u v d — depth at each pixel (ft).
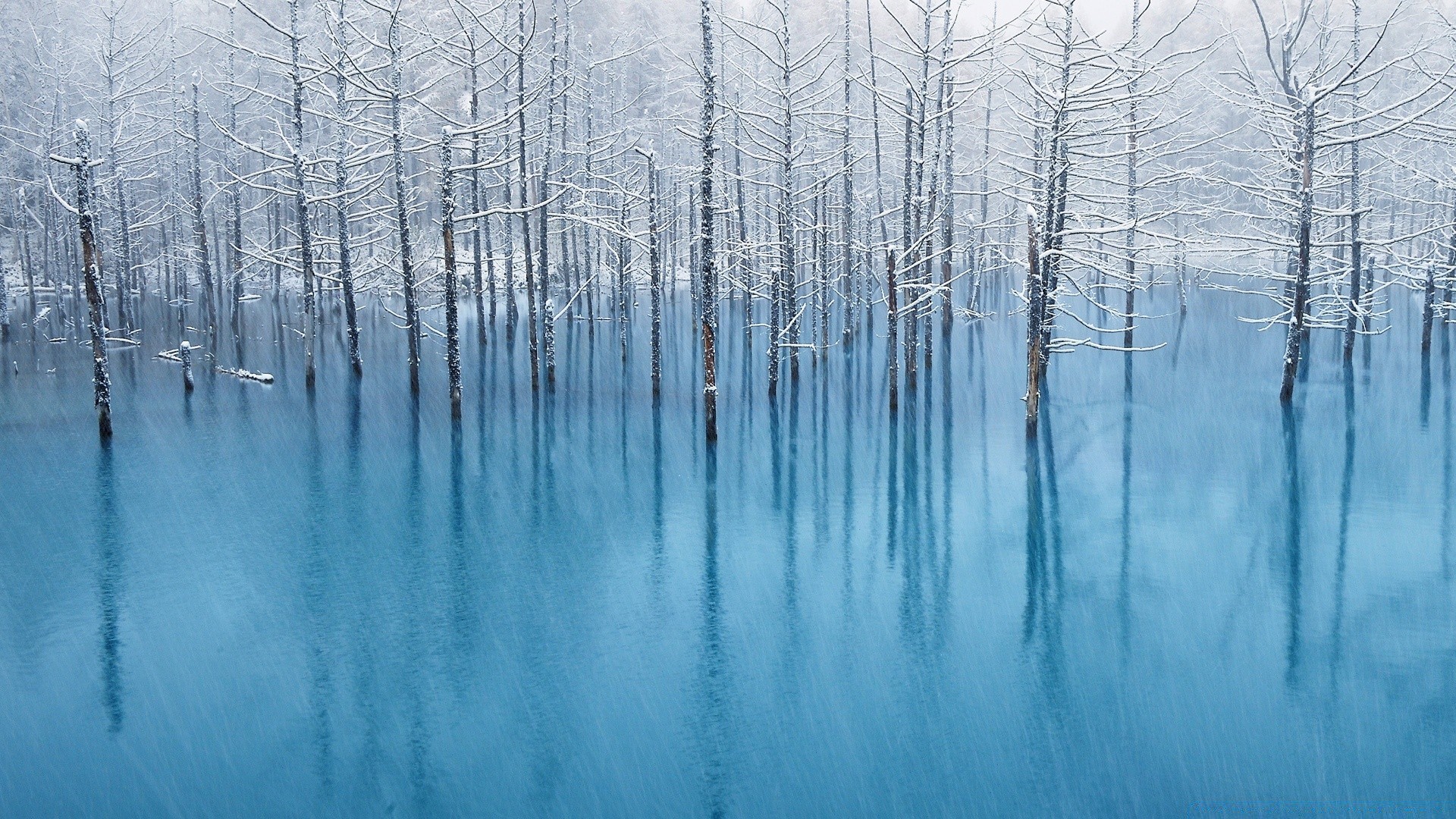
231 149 137.08
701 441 66.28
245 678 31.45
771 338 79.15
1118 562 42.68
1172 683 31.24
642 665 32.65
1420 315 128.36
